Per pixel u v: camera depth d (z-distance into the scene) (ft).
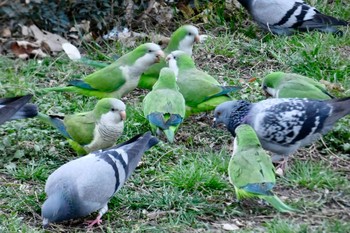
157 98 36.42
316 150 36.81
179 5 52.44
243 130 31.76
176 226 30.22
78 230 30.17
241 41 48.32
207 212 31.42
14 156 35.60
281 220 29.91
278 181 33.81
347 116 38.78
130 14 50.42
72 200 29.22
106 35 49.52
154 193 32.63
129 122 38.52
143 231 29.96
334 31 48.37
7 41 46.68
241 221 30.81
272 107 34.12
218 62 45.85
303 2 49.37
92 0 49.26
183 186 33.09
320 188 33.27
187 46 43.73
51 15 48.55
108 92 39.99
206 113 40.16
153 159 35.78
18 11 48.03
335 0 54.03
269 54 46.65
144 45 39.96
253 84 42.52
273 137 33.86
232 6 51.55
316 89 37.32
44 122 37.32
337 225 29.30
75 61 45.14
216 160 35.17
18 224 30.01
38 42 46.83
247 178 30.40
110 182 29.84
